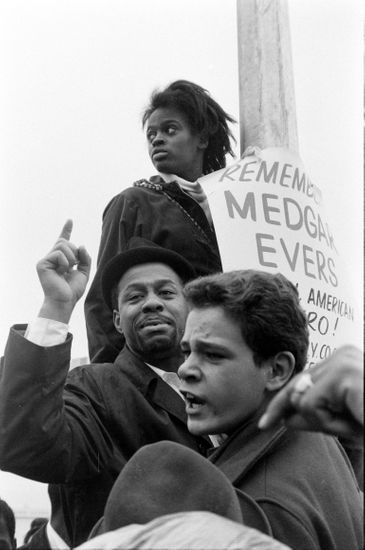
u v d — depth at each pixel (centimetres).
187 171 485
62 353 312
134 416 343
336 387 140
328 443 266
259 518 221
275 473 243
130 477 200
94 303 429
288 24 503
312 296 414
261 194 422
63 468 318
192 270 375
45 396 308
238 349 252
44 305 321
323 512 241
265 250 412
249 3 499
